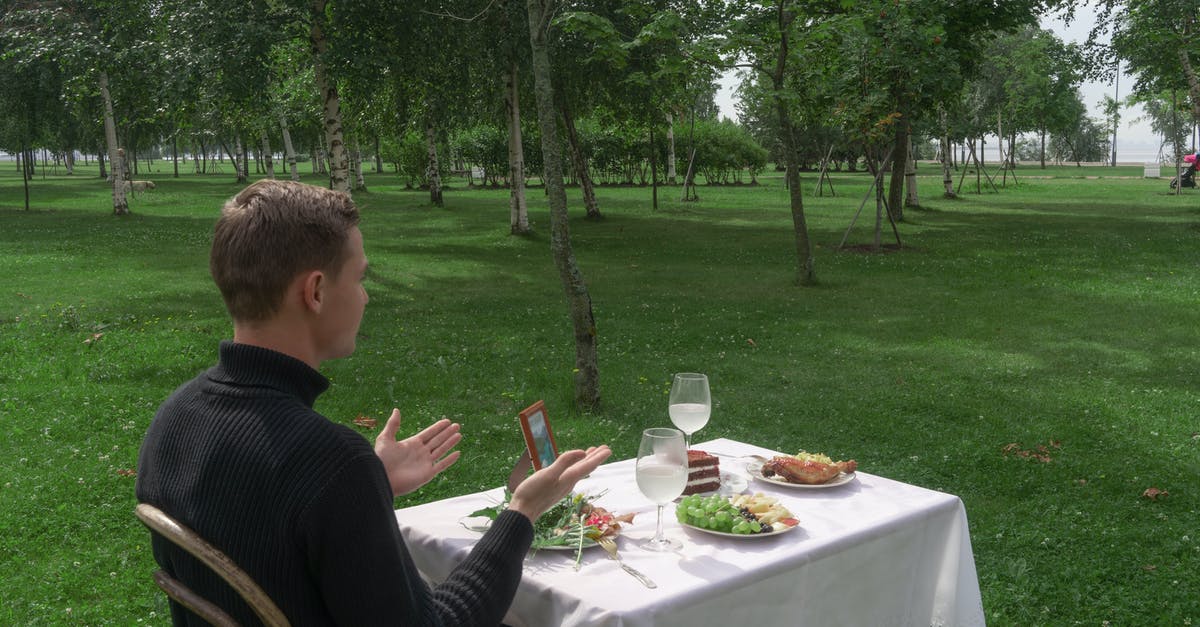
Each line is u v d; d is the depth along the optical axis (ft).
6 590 16.70
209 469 6.00
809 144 236.63
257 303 6.27
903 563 10.99
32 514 20.15
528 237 82.43
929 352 37.04
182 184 183.73
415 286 55.47
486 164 172.76
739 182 183.62
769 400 29.81
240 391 6.15
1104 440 25.45
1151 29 80.02
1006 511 20.40
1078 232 83.35
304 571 5.85
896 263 63.98
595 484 12.24
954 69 64.95
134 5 56.49
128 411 28.55
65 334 40.01
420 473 8.54
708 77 44.86
